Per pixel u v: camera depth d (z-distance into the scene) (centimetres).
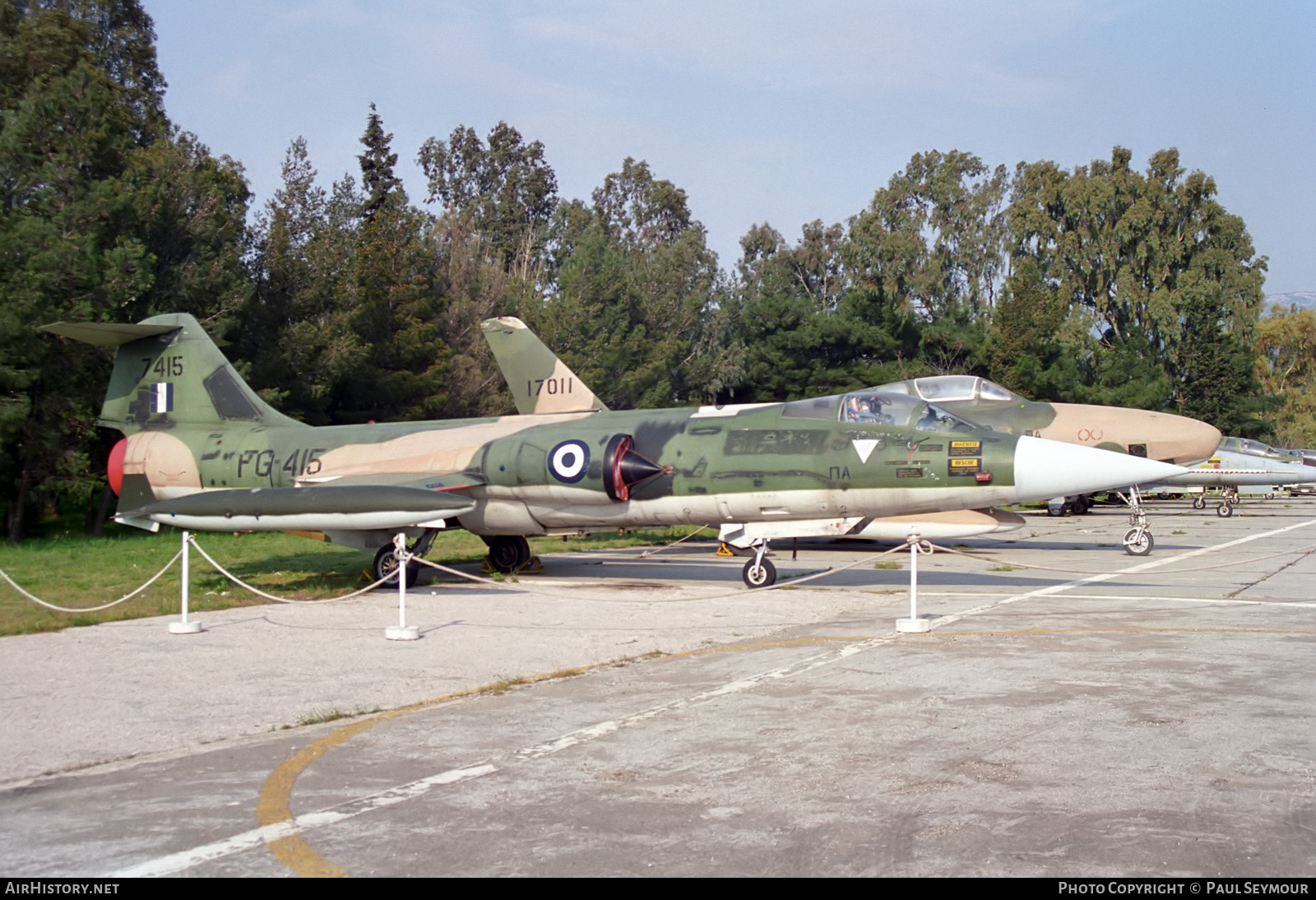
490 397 3928
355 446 1700
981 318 6781
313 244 3509
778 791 547
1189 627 1079
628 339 4944
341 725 705
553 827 498
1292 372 9831
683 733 667
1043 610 1227
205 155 3362
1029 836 479
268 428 1795
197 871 447
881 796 538
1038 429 2361
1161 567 1803
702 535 2616
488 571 1791
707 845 472
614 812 518
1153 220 6919
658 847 471
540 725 695
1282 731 655
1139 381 5959
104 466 2759
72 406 2414
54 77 2738
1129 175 7094
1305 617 1150
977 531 1827
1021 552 2161
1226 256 6962
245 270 3108
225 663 927
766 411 1507
